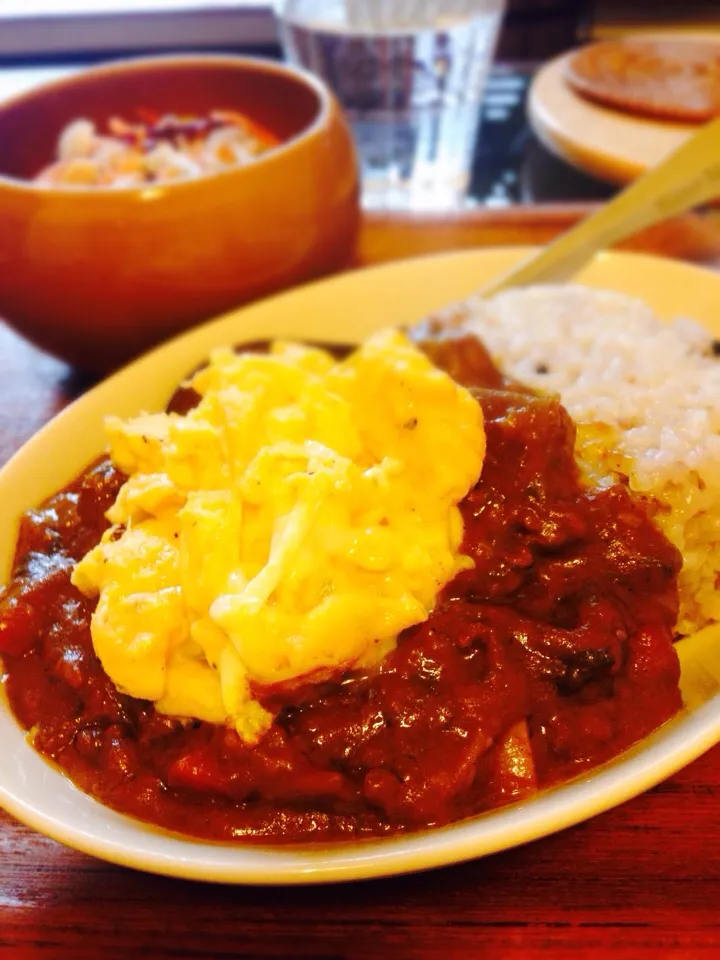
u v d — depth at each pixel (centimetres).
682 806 23
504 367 29
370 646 23
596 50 50
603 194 45
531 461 25
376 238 39
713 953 21
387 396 26
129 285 31
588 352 30
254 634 22
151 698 23
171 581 23
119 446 26
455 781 22
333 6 46
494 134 50
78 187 30
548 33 59
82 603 25
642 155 42
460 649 23
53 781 23
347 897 22
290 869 20
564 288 32
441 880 22
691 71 48
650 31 58
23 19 59
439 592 24
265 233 31
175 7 59
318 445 24
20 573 26
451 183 46
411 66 43
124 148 36
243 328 31
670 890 21
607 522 25
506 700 23
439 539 24
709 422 27
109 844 20
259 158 31
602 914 21
